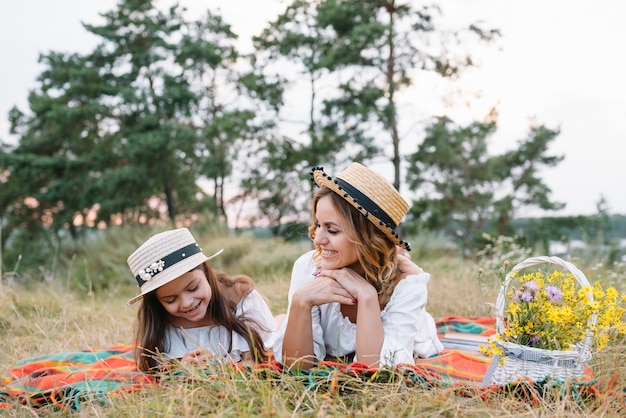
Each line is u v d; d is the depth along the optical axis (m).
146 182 21.20
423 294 3.20
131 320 5.16
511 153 18.77
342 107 16.28
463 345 3.81
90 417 2.60
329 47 16.80
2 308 5.26
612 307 2.70
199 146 21.11
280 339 3.17
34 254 21.83
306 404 2.44
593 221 16.98
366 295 3.01
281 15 17.73
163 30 22.05
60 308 5.36
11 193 24.53
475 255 9.01
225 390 2.51
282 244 11.04
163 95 21.23
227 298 3.55
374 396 2.51
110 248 11.42
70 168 22.34
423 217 17.95
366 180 3.06
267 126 18.56
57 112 21.12
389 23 16.06
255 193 20.22
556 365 2.57
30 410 2.68
